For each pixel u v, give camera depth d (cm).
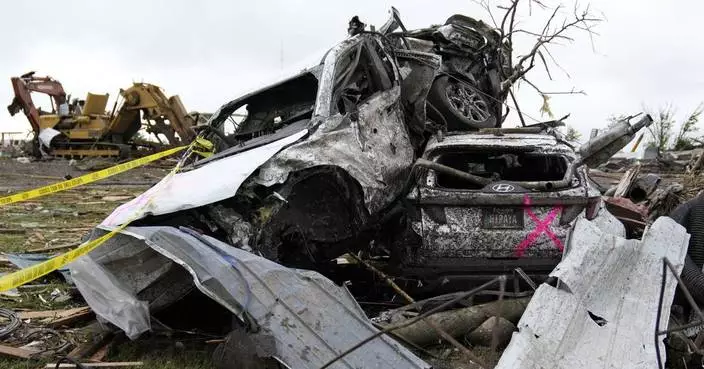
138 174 2144
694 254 452
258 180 443
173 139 2373
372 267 543
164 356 414
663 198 729
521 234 502
